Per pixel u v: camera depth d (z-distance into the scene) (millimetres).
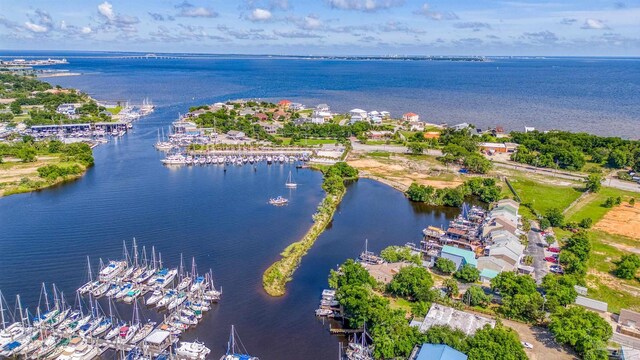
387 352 105812
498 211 194000
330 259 164250
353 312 120375
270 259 162500
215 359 111750
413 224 199375
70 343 114500
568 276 137875
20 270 151875
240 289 143125
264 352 114812
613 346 113125
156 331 119000
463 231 179500
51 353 112500
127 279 146250
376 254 167000
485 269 146750
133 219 196875
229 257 163625
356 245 176375
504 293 131000
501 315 126000
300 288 144875
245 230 187250
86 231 183125
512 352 102938
